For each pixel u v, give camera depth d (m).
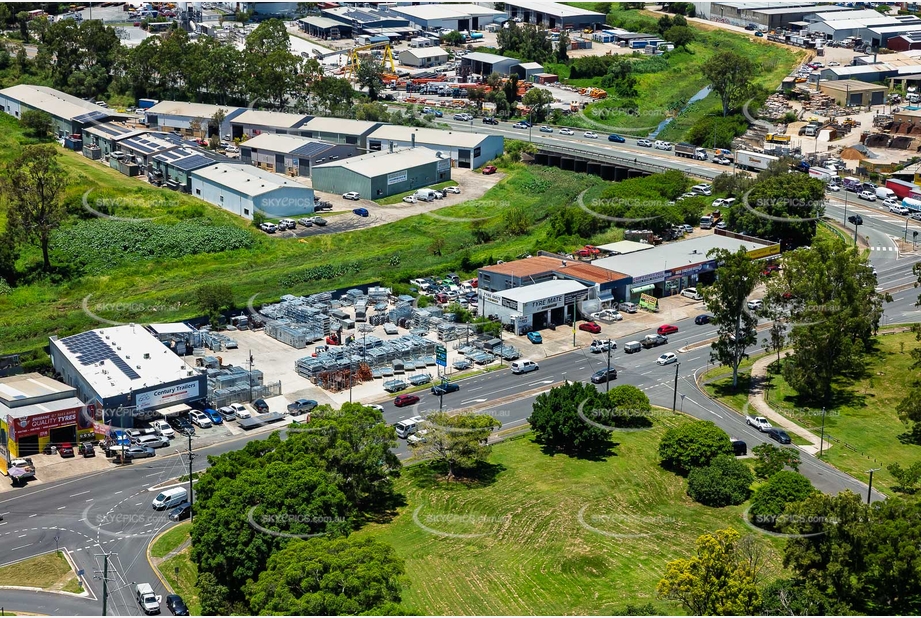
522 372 195.75
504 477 162.00
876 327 197.38
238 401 183.75
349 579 115.38
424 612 126.06
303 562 118.56
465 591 131.12
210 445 170.12
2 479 161.62
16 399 170.88
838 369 187.88
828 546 125.25
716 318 188.00
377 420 154.50
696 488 155.00
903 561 121.44
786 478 148.25
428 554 139.88
